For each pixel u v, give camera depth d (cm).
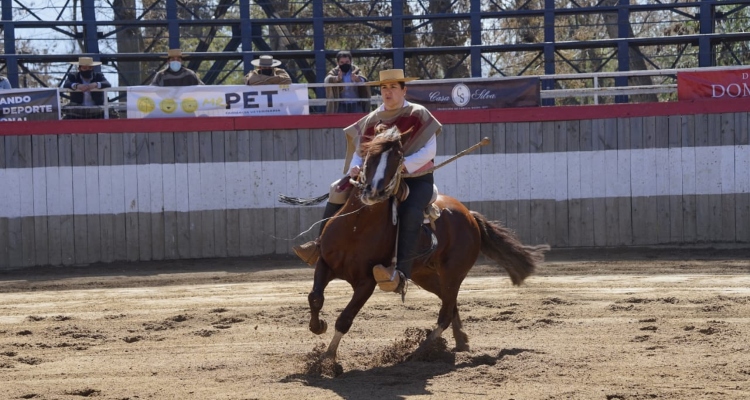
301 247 754
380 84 764
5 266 1619
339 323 714
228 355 808
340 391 648
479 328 934
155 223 1647
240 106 1666
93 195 1636
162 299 1198
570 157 1672
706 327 886
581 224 1673
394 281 693
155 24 2023
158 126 1644
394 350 801
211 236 1655
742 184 1652
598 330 901
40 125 1625
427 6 2411
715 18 2097
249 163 1659
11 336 929
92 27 1998
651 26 2662
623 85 2041
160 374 725
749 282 1230
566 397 621
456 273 810
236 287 1302
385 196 680
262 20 2033
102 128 1636
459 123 1673
